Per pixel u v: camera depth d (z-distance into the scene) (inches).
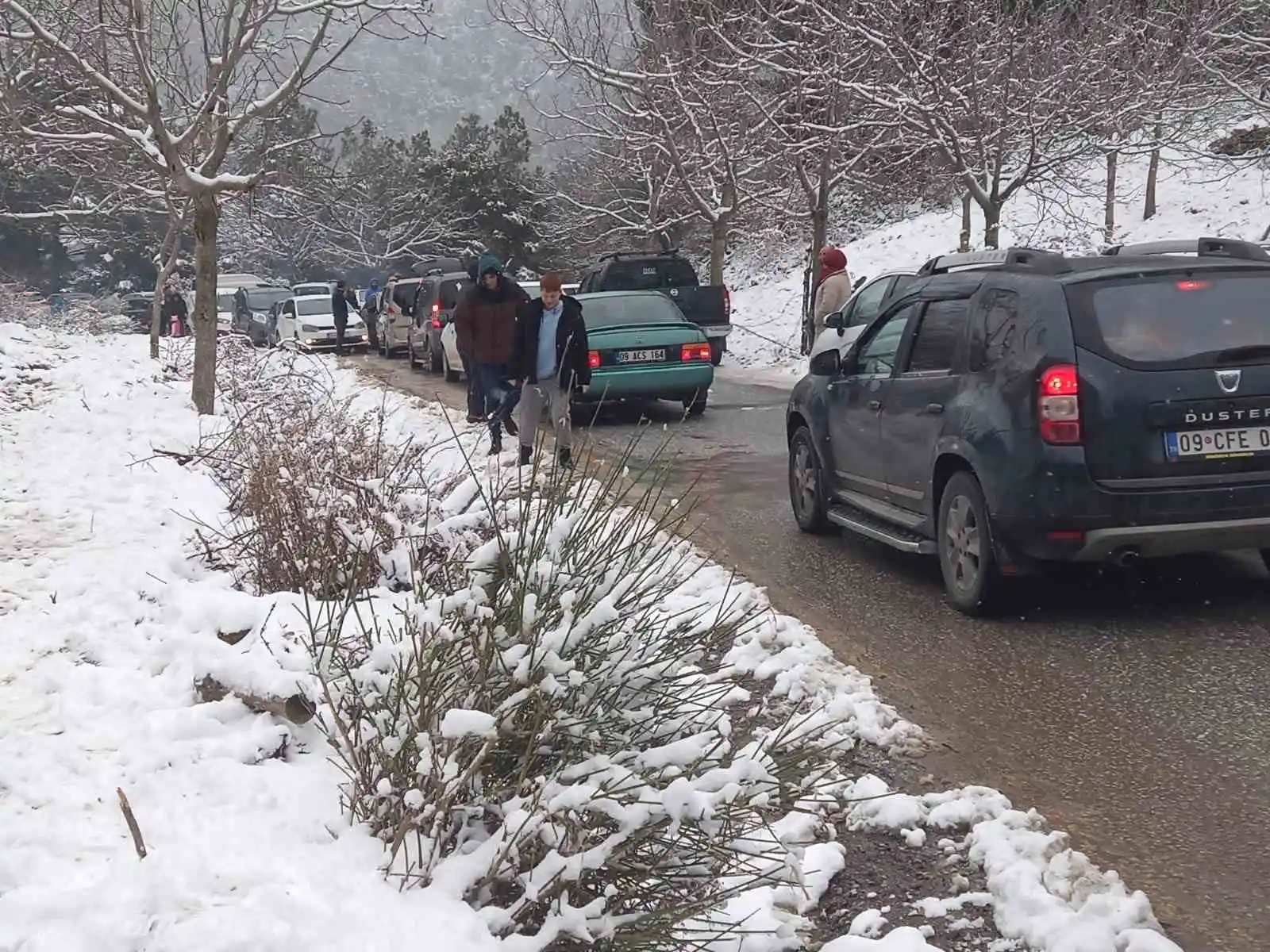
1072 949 136.3
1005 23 813.2
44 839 152.3
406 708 144.4
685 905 127.4
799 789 138.4
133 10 533.0
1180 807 175.8
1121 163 1187.3
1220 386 255.0
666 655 152.9
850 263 1274.6
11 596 275.4
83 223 952.9
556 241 1932.8
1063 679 231.6
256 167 637.3
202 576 290.2
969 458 270.8
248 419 402.3
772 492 437.4
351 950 119.0
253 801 157.4
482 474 278.7
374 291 1470.2
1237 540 258.4
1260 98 885.8
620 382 634.8
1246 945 140.1
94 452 471.8
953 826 170.4
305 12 568.7
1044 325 262.2
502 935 124.3
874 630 266.8
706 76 951.6
